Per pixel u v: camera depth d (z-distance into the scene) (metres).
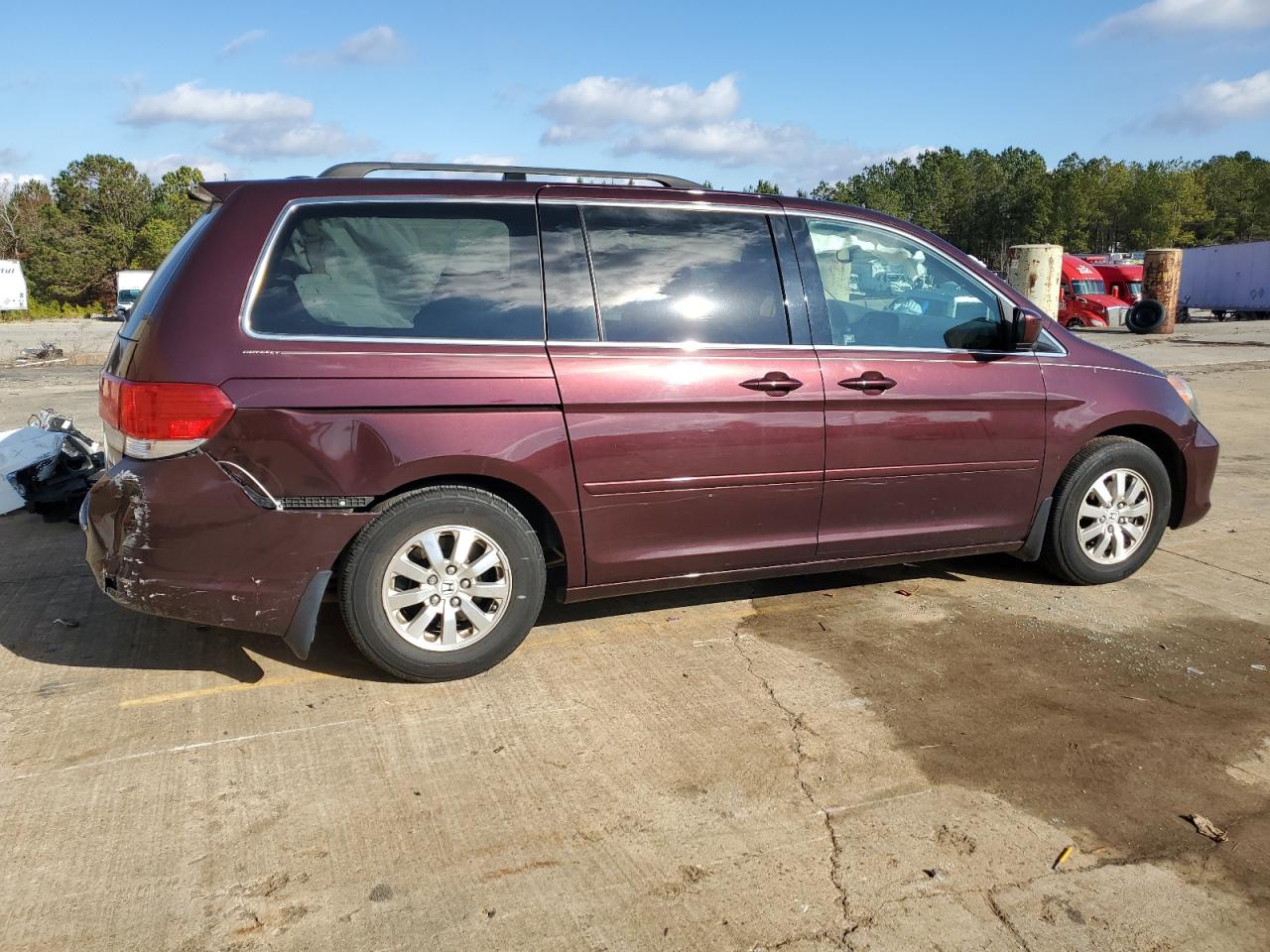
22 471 6.05
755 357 3.87
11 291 48.94
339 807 2.83
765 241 4.02
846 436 4.02
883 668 3.82
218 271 3.28
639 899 2.44
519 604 3.65
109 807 2.82
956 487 4.32
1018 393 4.35
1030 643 4.09
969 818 2.81
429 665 3.56
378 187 3.54
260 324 3.29
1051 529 4.64
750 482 3.90
